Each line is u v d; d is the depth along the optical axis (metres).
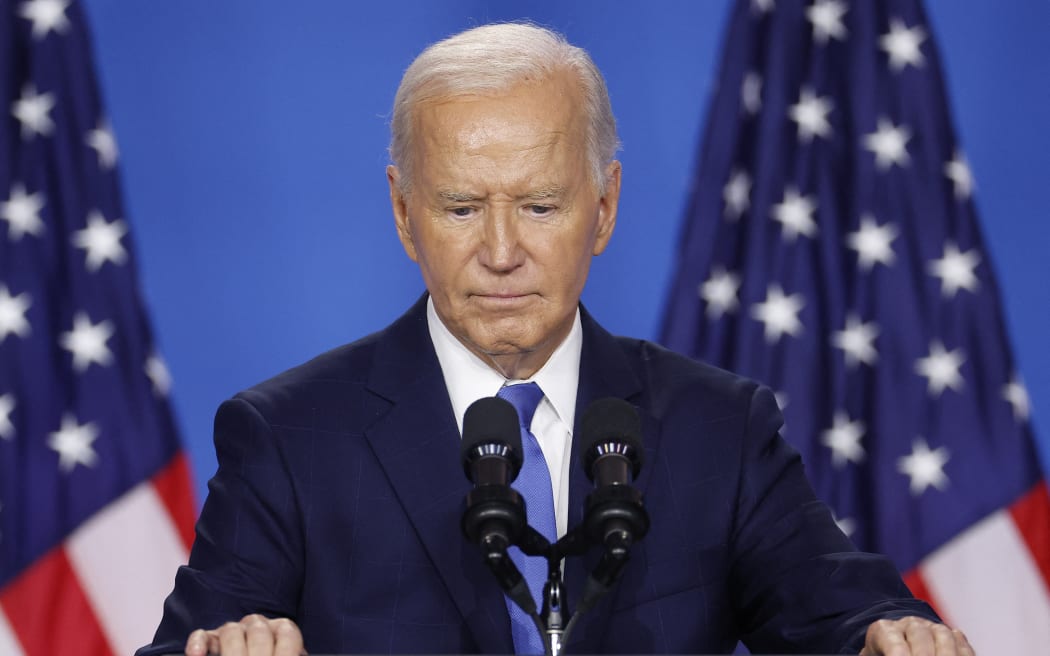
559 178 6.60
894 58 12.88
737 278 12.70
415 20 12.77
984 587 12.46
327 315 12.58
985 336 12.70
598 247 7.36
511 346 6.82
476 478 5.54
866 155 12.78
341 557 6.86
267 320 12.53
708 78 12.87
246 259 12.56
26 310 12.24
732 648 7.23
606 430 5.70
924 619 6.02
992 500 12.53
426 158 6.65
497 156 6.53
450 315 6.84
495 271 6.62
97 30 12.59
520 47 6.72
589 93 6.86
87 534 12.15
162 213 12.52
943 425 12.60
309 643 6.76
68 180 12.43
